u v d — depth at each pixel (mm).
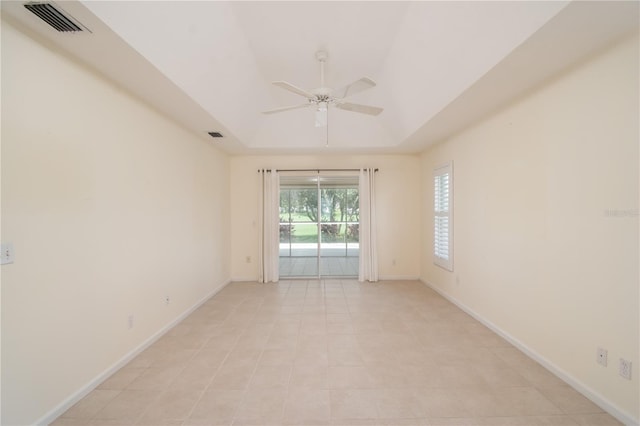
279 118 4828
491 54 2166
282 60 3326
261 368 2574
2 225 1658
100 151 2355
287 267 6312
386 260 5871
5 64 1663
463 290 4043
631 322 1856
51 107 1931
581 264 2189
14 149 1713
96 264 2316
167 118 3379
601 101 2010
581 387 2182
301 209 6164
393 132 4785
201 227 4359
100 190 2357
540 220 2590
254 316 3852
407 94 3520
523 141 2785
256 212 5820
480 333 3283
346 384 2334
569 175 2277
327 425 1897
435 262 5027
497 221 3232
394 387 2291
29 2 1533
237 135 4316
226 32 2586
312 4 2436
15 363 1725
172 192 3504
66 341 2047
